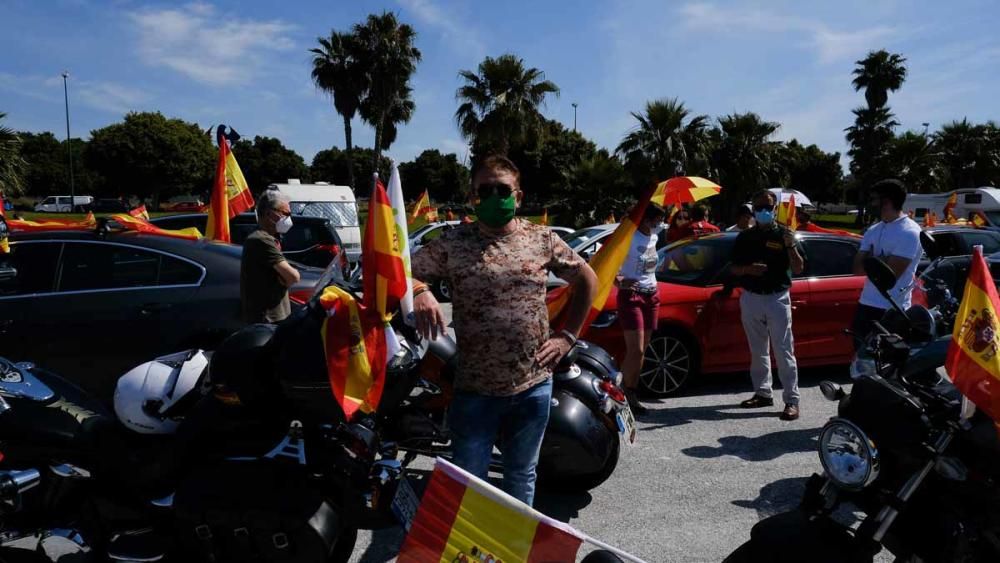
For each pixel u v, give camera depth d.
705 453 5.19
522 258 2.83
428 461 4.90
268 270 4.88
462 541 2.36
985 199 24.00
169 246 5.70
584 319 2.95
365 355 2.74
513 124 28.80
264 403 2.92
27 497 3.02
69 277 5.51
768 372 6.17
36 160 77.06
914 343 2.91
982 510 2.45
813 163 78.88
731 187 31.72
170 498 3.08
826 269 7.10
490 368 2.82
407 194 83.94
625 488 4.60
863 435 2.41
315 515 2.79
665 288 6.70
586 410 4.25
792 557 2.47
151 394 3.19
